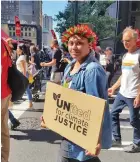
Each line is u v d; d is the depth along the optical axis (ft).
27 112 23.90
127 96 14.44
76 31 7.74
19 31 50.42
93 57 7.82
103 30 83.41
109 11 88.12
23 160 13.94
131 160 14.11
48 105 8.32
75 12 50.96
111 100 25.21
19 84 11.62
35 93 28.91
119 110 15.12
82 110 7.22
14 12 267.80
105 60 29.48
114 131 15.47
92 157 7.78
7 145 12.00
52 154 14.75
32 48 38.88
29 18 288.92
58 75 27.50
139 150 15.03
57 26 100.63
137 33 14.14
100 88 7.32
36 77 28.89
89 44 7.86
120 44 59.41
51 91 8.21
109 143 7.49
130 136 17.81
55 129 8.06
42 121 8.57
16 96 11.90
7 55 11.37
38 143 16.24
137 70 14.16
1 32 11.58
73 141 7.50
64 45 8.31
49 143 16.26
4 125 11.83
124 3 65.67
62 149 8.07
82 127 7.24
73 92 7.46
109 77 29.66
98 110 6.81
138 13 64.18
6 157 11.98
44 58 69.56
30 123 20.18
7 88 11.56
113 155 14.64
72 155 7.84
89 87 7.37
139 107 14.53
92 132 6.97
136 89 14.26
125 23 66.74
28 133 17.89
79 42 7.74
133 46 14.14
